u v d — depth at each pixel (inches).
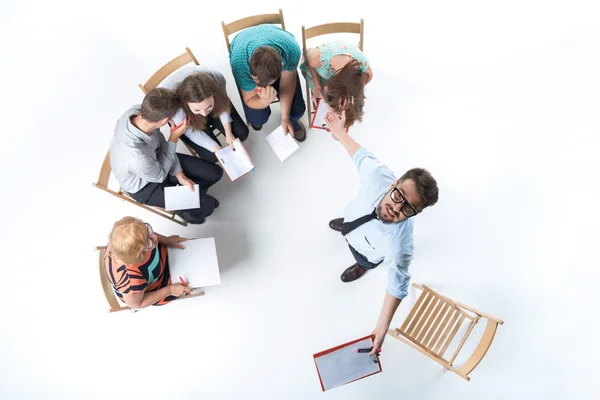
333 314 120.2
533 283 122.8
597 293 121.5
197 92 86.0
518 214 127.4
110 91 134.7
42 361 114.9
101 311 118.7
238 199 127.7
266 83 90.3
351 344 95.9
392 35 141.0
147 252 91.6
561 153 131.3
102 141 130.8
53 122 131.7
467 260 124.7
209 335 118.1
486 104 135.7
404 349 118.4
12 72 135.4
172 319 118.7
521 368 117.6
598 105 134.6
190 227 125.0
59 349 115.8
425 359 117.7
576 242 124.8
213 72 100.3
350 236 92.0
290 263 123.4
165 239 102.3
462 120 134.7
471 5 143.5
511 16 142.3
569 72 137.3
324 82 107.0
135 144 90.8
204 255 103.7
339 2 143.2
